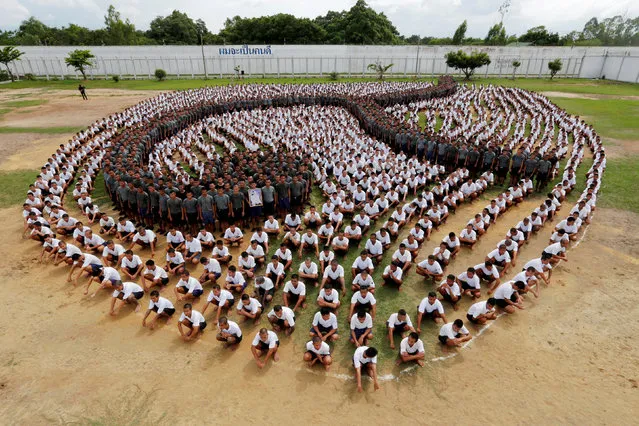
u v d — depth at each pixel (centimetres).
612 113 3341
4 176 1930
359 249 1231
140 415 681
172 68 6366
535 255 1195
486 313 885
